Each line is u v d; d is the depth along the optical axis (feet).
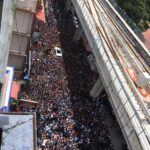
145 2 172.76
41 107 97.71
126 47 114.11
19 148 39.09
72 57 132.77
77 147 92.22
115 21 129.39
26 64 111.86
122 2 165.68
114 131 112.37
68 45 141.69
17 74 110.32
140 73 96.27
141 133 76.33
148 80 93.66
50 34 142.82
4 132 40.37
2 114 42.50
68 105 103.81
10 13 61.46
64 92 108.88
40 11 140.26
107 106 119.85
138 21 168.35
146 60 111.86
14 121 42.09
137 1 165.27
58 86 110.42
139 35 129.49
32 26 95.76
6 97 72.64
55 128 93.86
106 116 116.37
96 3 138.10
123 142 109.29
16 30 95.71
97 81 111.55
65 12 170.40
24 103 96.48
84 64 130.62
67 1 166.61
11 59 105.91
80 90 114.52
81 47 144.05
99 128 101.71
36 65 116.57
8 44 55.83
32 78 109.09
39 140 88.12
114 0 156.76
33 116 43.57
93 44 116.06
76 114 101.96
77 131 96.48
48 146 88.22
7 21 59.06
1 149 38.34
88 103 110.73
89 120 102.42
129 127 80.48
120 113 87.45
